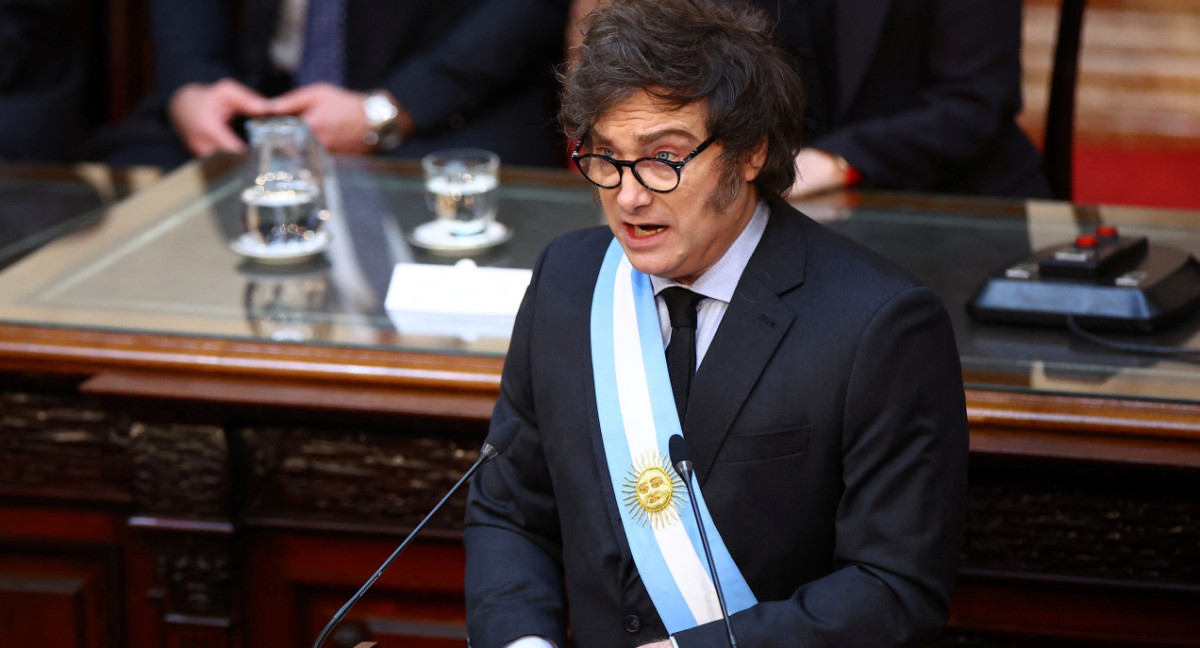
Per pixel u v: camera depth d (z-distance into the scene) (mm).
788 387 5727
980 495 7539
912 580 5508
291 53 16188
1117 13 28422
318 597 8656
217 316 8422
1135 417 7035
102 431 8719
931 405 5637
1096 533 7520
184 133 14852
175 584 8586
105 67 20578
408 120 15086
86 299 8742
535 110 16047
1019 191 12930
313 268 9242
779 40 5910
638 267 5703
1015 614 7809
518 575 6238
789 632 5500
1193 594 7539
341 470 8266
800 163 11898
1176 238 9570
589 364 6215
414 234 9867
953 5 12297
